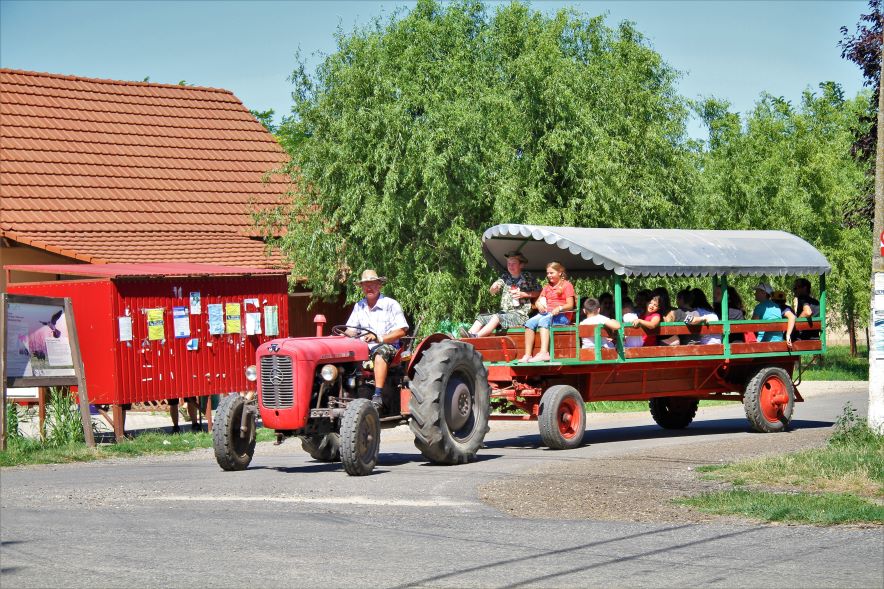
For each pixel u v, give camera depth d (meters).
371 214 24.28
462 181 24.53
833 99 43.22
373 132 24.61
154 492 11.39
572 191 25.94
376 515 9.66
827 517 8.95
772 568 7.41
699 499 9.99
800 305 18.12
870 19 28.48
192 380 19.45
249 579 7.38
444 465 13.07
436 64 25.36
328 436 13.74
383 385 12.87
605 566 7.57
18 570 7.77
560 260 17.02
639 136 28.25
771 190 37.97
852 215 29.66
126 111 32.28
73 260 26.11
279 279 20.97
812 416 20.25
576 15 28.48
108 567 7.82
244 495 10.98
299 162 26.30
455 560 7.84
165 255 25.59
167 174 30.33
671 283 26.62
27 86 31.30
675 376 16.48
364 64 25.17
